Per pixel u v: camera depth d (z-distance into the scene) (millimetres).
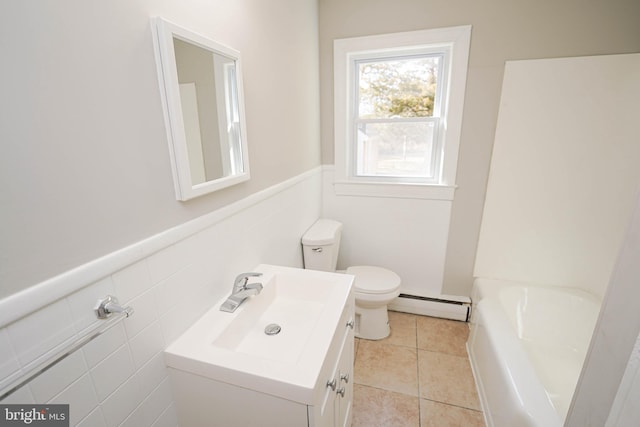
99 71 642
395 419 1526
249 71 1225
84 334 649
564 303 1915
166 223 855
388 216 2307
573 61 1717
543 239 2014
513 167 1951
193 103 895
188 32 839
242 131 1147
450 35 1858
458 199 2117
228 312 1048
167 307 879
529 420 1105
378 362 1901
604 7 1629
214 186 998
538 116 1837
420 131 2168
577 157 1835
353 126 2281
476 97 1911
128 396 777
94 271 658
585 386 682
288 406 781
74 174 611
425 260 2312
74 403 649
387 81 2145
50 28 550
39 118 545
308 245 1923
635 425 518
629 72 1664
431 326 2244
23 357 550
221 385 842
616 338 587
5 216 510
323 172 2354
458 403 1616
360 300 1967
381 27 1975
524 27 1753
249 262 1316
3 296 517
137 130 740
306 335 1092
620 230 1850
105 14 642
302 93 1844
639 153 1728
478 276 2215
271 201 1494
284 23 1534
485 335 1665
